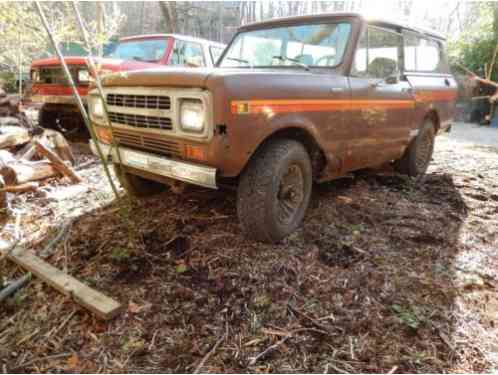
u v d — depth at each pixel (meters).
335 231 3.04
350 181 4.31
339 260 2.65
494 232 3.18
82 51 8.60
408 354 1.88
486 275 2.55
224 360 1.83
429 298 2.29
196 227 2.98
